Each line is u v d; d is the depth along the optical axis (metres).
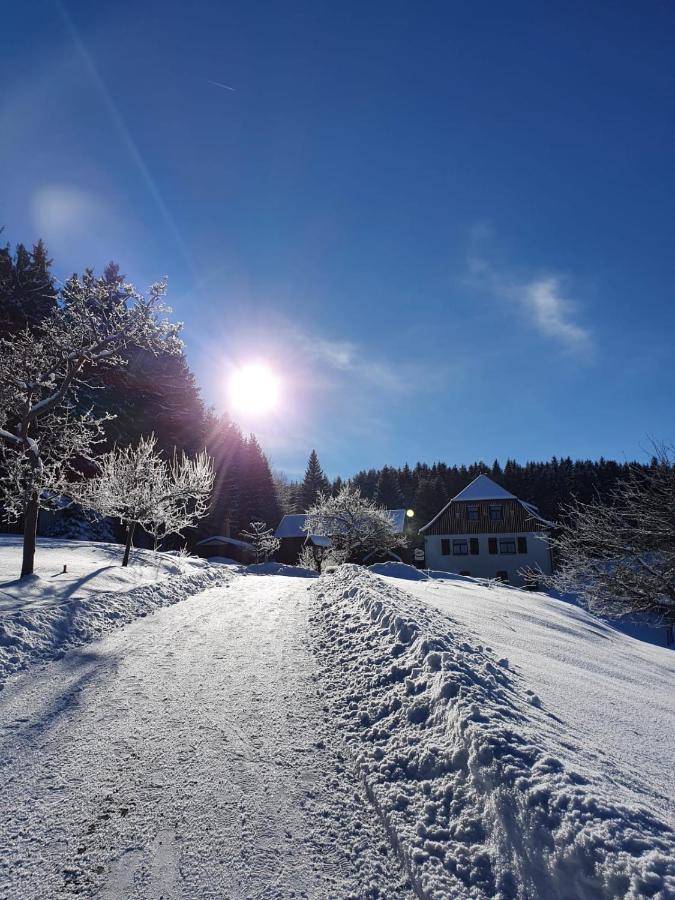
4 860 2.63
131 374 32.25
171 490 18.05
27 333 11.51
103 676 5.33
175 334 12.66
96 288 11.75
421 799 3.01
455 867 2.46
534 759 2.91
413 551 46.28
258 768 3.50
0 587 8.74
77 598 8.55
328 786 3.30
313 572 21.94
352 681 4.95
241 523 51.62
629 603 15.15
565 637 9.22
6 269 27.25
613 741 3.88
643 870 2.03
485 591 14.98
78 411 27.38
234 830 2.86
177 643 6.62
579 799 2.48
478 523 39.91
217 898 2.38
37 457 10.30
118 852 2.69
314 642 6.57
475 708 3.53
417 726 3.77
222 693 4.83
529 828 2.44
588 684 5.59
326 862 2.63
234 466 51.69
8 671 5.44
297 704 4.57
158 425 36.44
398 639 5.54
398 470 92.81
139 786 3.28
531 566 38.31
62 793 3.21
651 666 8.23
